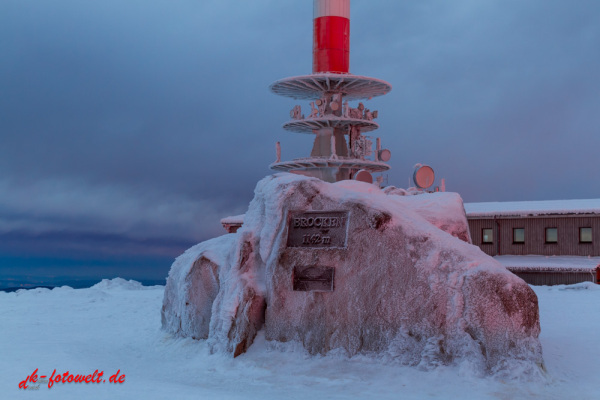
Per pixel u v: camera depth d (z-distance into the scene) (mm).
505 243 45781
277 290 14141
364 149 42188
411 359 12312
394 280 12953
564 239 43844
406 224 13289
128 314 24188
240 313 14195
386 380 11852
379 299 12992
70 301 28922
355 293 13250
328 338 13328
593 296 25984
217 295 15281
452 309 12250
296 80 42344
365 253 13367
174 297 17656
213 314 14906
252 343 14156
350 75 41531
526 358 11578
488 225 46500
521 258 44562
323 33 42781
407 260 12953
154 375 13133
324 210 14180
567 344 14148
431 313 12461
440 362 12023
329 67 42531
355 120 42219
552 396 10695
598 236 42750
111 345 17078
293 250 14172
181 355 15312
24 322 22125
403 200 16750
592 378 11609
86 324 21578
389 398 10836
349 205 13852
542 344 14148
